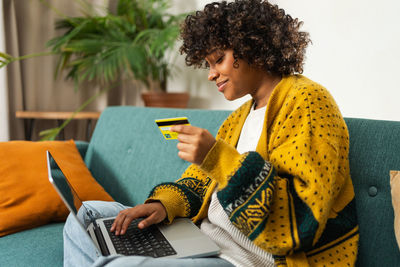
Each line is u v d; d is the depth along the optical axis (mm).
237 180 630
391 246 732
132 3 2559
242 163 640
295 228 613
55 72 2639
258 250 698
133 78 2697
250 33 747
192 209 895
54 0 2668
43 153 1381
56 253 1013
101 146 1636
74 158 1482
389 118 1573
